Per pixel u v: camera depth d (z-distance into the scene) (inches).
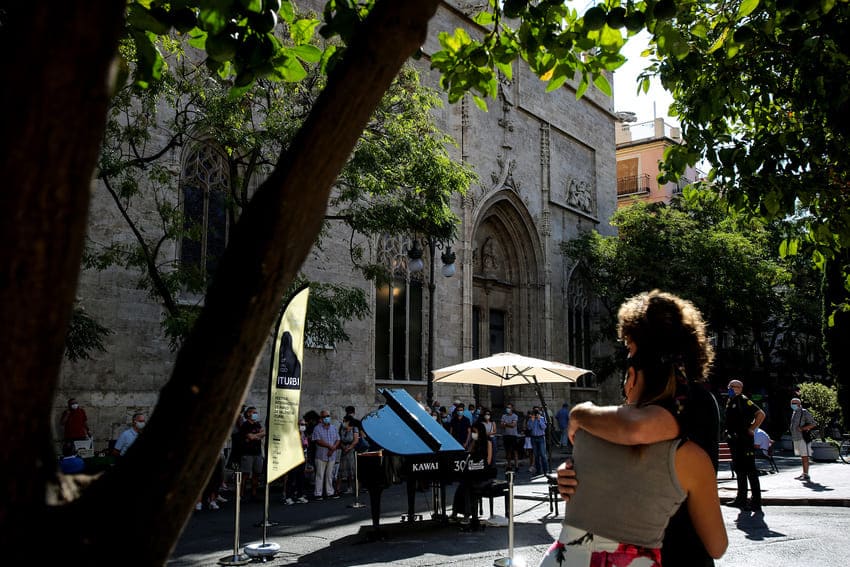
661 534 89.9
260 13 131.3
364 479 413.1
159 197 737.6
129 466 68.1
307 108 649.6
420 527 442.9
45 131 57.2
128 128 566.3
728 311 1298.0
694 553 93.1
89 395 672.4
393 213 645.3
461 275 1150.3
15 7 59.6
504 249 1333.7
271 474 355.6
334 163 74.4
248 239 72.2
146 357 714.8
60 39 57.9
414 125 695.7
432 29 1150.3
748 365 1427.2
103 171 550.9
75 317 564.1
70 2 58.4
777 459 1054.4
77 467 275.1
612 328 1321.4
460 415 770.8
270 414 354.9
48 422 62.3
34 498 61.7
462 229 1157.1
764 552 350.9
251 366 71.4
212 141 773.3
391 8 74.9
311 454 677.9
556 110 1417.3
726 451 1052.5
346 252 943.0
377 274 705.0
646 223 1336.1
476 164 1197.1
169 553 68.2
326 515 513.7
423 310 1089.4
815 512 485.4
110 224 698.8
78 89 58.7
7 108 57.4
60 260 58.5
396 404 439.2
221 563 350.3
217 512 533.3
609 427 90.2
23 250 56.7
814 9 178.4
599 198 1534.2
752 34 203.3
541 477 788.6
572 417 96.5
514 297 1330.0
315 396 888.3
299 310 370.6
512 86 1306.6
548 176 1363.2
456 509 469.4
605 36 185.2
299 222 73.0
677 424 90.2
